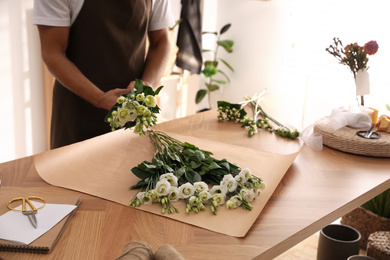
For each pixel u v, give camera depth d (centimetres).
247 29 458
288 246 132
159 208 142
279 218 141
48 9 224
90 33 239
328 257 235
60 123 261
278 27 438
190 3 416
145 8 248
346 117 212
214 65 461
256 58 459
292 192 159
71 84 229
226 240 128
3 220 129
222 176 157
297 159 190
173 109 514
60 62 228
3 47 360
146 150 184
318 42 414
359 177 176
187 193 144
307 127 209
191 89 500
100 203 144
